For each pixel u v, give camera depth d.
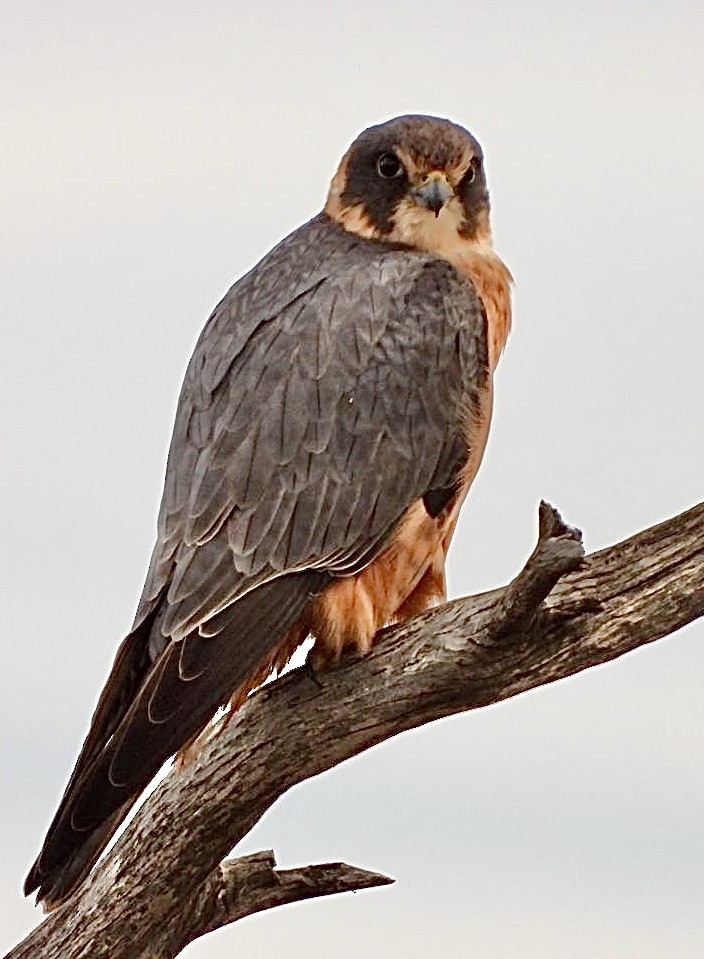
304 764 9.77
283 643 10.16
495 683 9.44
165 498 10.45
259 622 9.89
